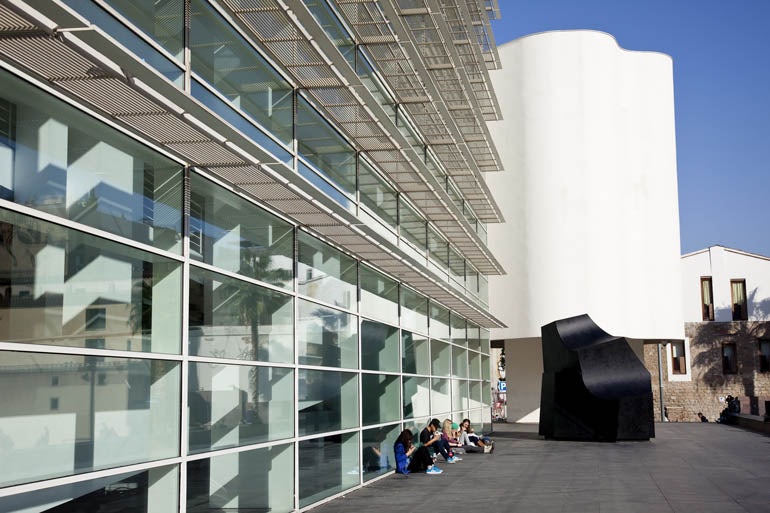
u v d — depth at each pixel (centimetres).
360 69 1606
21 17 536
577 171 3916
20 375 630
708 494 1380
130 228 793
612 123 3988
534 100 3978
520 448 2503
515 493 1426
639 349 4419
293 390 1220
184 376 873
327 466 1367
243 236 1058
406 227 2014
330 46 1109
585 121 3931
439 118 2034
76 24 564
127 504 762
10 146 630
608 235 3916
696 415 5300
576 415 2781
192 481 880
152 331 823
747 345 5322
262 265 1122
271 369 1134
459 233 2422
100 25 735
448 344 2564
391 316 1864
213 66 968
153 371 818
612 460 2050
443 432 2200
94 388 721
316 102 1360
